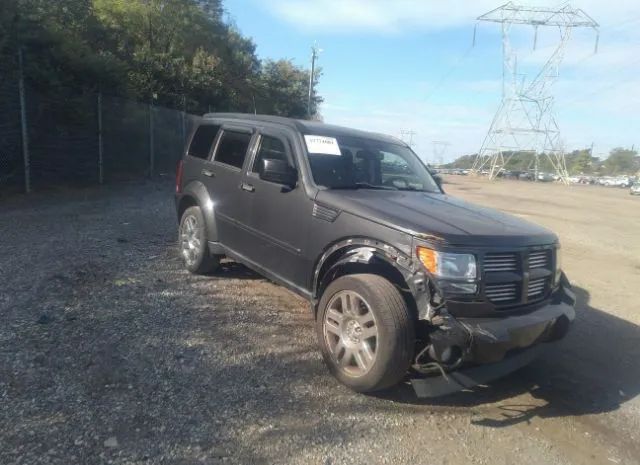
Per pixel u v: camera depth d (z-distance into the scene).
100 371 3.74
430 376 3.89
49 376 3.60
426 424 3.57
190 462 2.87
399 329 3.56
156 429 3.14
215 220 5.84
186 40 27.70
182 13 26.80
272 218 4.92
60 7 17.11
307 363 4.27
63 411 3.22
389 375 3.62
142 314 4.87
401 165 5.57
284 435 3.22
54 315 4.63
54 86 12.41
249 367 4.07
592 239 13.19
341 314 3.98
